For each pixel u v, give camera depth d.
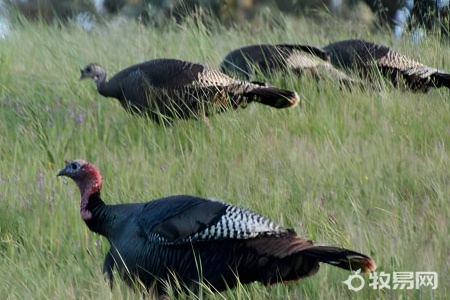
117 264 22.53
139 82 35.38
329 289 22.70
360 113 35.62
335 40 48.47
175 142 34.31
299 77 39.34
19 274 24.06
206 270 21.41
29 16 65.56
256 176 29.52
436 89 40.28
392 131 33.84
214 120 35.16
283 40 47.88
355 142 32.53
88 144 33.97
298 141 33.00
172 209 21.88
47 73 41.22
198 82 35.09
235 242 21.22
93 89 39.38
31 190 29.33
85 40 47.84
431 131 34.00
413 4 49.53
